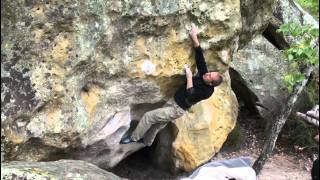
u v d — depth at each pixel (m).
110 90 5.39
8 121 4.73
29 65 4.76
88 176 4.29
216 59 5.81
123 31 5.16
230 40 5.74
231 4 5.56
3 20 4.57
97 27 4.97
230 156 8.74
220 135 7.68
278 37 9.41
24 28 4.66
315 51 6.80
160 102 5.84
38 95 4.82
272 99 9.38
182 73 5.56
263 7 6.41
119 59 5.27
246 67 9.31
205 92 5.61
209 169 3.76
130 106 5.68
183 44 5.47
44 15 4.70
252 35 6.60
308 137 9.37
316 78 10.36
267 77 9.38
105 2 4.95
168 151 7.29
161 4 5.18
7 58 4.65
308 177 8.39
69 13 4.78
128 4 5.05
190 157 7.22
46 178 4.03
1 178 3.97
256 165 7.68
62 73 4.91
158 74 5.45
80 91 5.18
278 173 8.43
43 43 4.77
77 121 5.07
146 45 5.33
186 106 5.75
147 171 7.47
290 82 7.21
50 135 4.98
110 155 5.99
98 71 5.20
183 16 5.33
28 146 4.99
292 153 9.27
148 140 6.17
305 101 9.89
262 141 9.30
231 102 8.05
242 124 9.73
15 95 4.73
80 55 4.93
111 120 5.56
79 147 5.37
